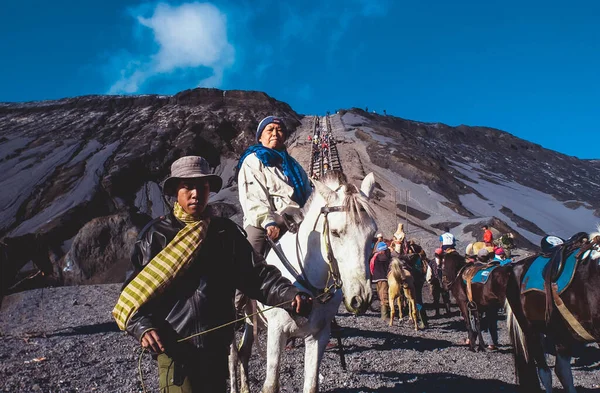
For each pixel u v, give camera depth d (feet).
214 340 8.71
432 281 49.78
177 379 8.30
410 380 22.18
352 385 20.67
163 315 8.62
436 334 38.60
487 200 196.44
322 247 13.08
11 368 22.63
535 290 17.35
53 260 84.17
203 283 8.80
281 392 19.11
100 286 66.95
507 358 29.27
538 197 235.81
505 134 437.99
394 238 52.39
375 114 413.59
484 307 30.37
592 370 26.61
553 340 17.51
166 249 8.55
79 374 21.76
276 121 16.49
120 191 183.73
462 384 21.72
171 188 9.16
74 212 151.74
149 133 264.52
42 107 340.18
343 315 47.42
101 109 335.88
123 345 29.17
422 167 209.26
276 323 13.39
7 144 246.68
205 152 248.73
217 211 126.31
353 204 12.55
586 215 204.95
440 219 142.92
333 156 209.67
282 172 15.83
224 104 354.13
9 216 152.76
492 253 36.70
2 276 34.50
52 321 39.34
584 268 15.56
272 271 9.58
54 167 207.31
